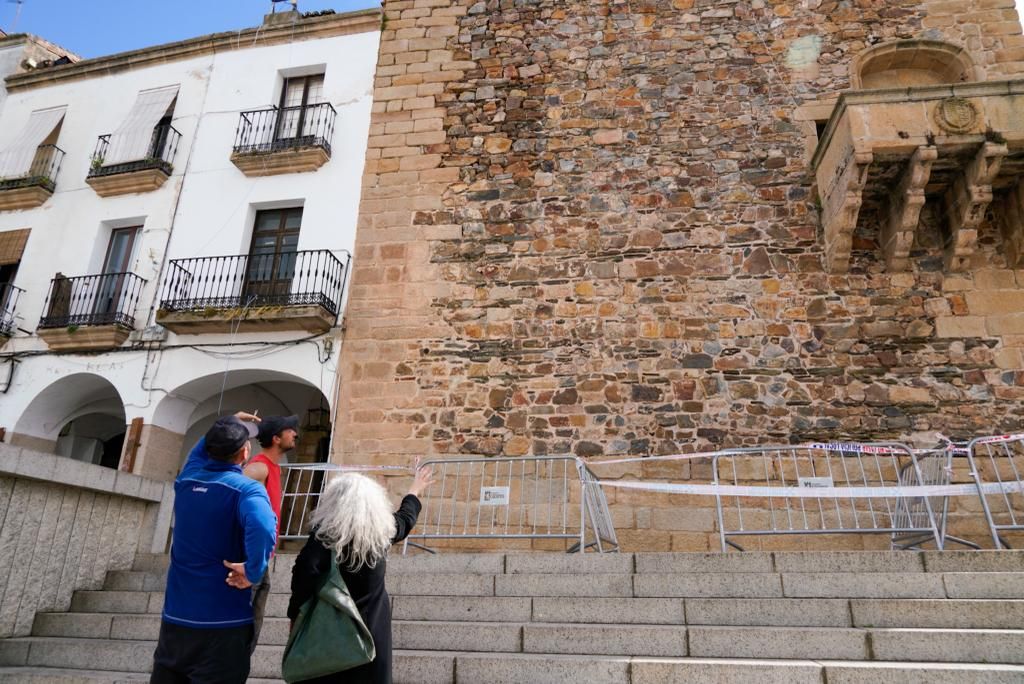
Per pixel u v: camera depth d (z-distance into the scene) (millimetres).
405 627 4324
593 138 10195
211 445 3223
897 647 3803
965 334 8383
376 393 9508
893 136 7918
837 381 8438
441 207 10305
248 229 11508
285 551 12648
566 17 10977
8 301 12148
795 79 9922
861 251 8922
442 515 8656
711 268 9219
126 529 6062
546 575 4914
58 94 13914
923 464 6953
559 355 9180
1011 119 7773
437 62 11180
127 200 12367
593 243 9648
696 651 3973
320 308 9859
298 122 12109
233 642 2945
